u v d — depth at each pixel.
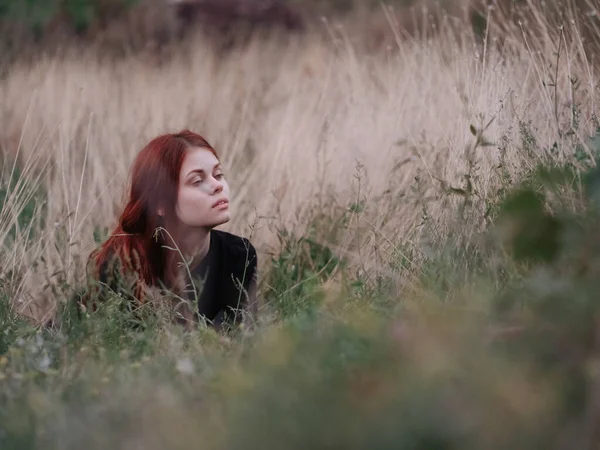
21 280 5.86
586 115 5.66
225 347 4.16
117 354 3.90
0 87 10.70
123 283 4.87
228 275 5.22
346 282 4.82
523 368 2.56
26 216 6.82
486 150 5.67
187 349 4.18
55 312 5.16
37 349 4.05
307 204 6.77
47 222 6.45
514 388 2.42
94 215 6.98
